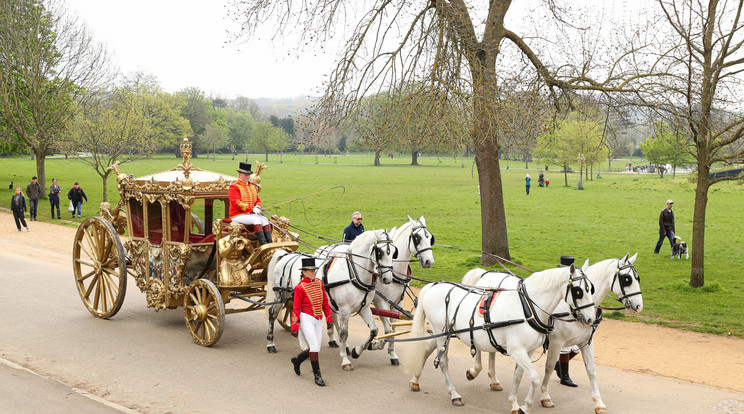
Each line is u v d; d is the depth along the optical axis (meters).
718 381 9.90
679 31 15.98
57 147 40.69
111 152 39.19
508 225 33.53
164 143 118.69
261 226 11.65
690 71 16.11
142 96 100.75
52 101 41.34
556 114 20.02
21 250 22.48
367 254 10.15
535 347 8.09
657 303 16.02
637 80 17.80
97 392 8.88
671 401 8.86
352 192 53.19
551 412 8.38
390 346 10.70
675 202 46.19
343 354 10.37
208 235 12.34
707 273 20.77
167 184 11.51
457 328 8.63
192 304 11.77
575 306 7.68
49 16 40.75
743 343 12.34
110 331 12.30
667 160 70.94
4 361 10.12
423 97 16.80
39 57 40.19
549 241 27.89
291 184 60.78
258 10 18.84
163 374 9.76
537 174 85.75
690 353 11.59
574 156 60.03
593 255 24.06
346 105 18.61
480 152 20.44
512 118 16.64
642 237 29.27
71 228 29.25
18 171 67.81
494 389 9.34
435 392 9.22
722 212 39.56
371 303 10.77
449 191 54.78
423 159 145.50
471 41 17.36
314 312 9.61
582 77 18.55
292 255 11.21
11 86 41.50
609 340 12.55
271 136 141.00
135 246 12.61
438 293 9.08
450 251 24.91
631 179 73.25
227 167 91.88
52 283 16.81
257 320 13.81
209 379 9.56
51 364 10.13
